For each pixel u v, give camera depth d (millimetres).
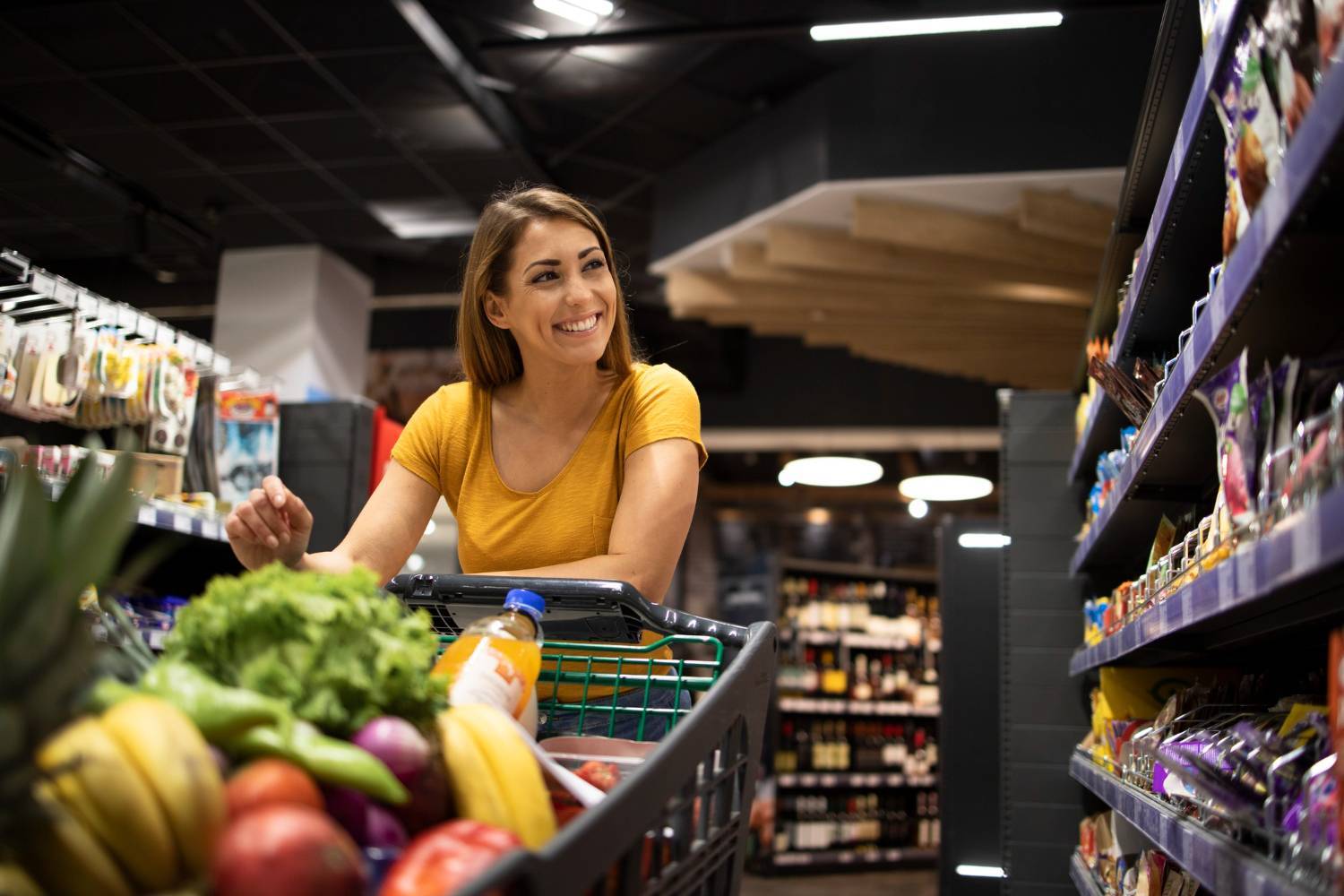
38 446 3479
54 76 7066
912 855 10320
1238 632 2219
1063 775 4309
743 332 12727
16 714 690
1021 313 9234
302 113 7496
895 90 7305
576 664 1564
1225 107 1482
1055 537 4461
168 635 1004
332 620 959
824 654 10523
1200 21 1967
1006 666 4406
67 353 3576
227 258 9961
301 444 4816
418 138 7836
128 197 8891
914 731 10859
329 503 4750
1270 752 1420
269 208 9094
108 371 3752
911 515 15539
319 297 9781
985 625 4984
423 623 1021
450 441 1870
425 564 8102
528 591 1294
